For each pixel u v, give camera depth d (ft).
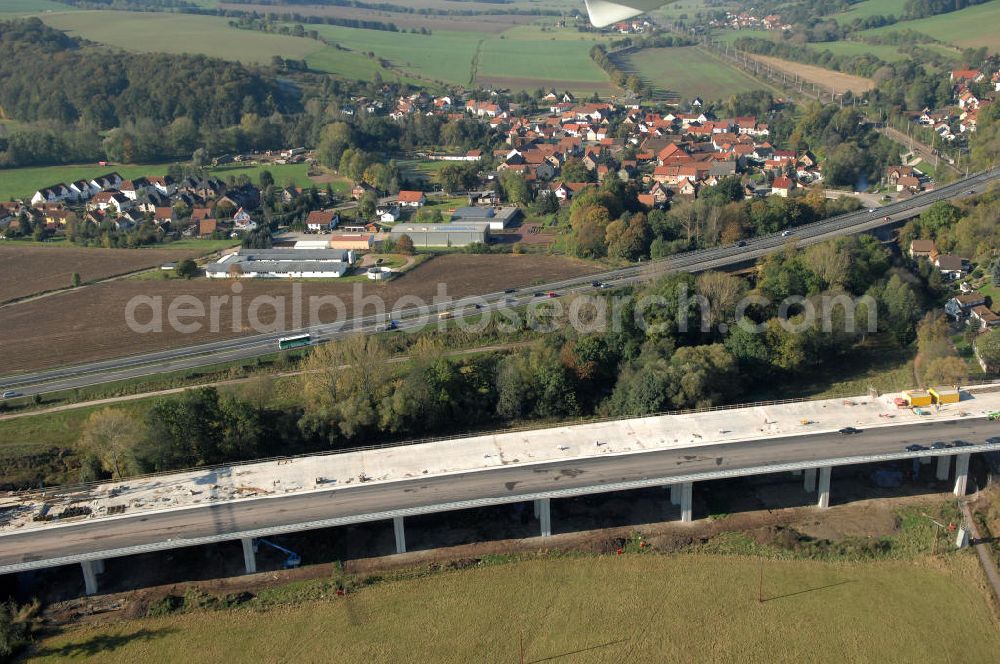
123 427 359.66
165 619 295.69
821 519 335.67
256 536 300.40
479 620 289.12
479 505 311.47
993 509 333.62
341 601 300.40
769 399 425.28
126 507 321.93
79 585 312.91
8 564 289.33
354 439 390.83
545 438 358.43
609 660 270.05
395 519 317.22
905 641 273.54
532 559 318.24
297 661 274.98
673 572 308.60
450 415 408.46
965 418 355.97
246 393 397.60
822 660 267.18
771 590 297.94
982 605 288.10
